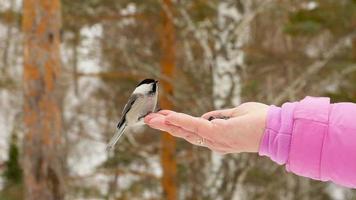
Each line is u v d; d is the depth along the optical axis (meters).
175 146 12.42
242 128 2.25
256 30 12.81
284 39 12.72
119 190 13.10
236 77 9.87
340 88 11.62
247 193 12.24
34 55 9.47
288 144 2.14
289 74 12.29
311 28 10.14
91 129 13.53
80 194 12.46
